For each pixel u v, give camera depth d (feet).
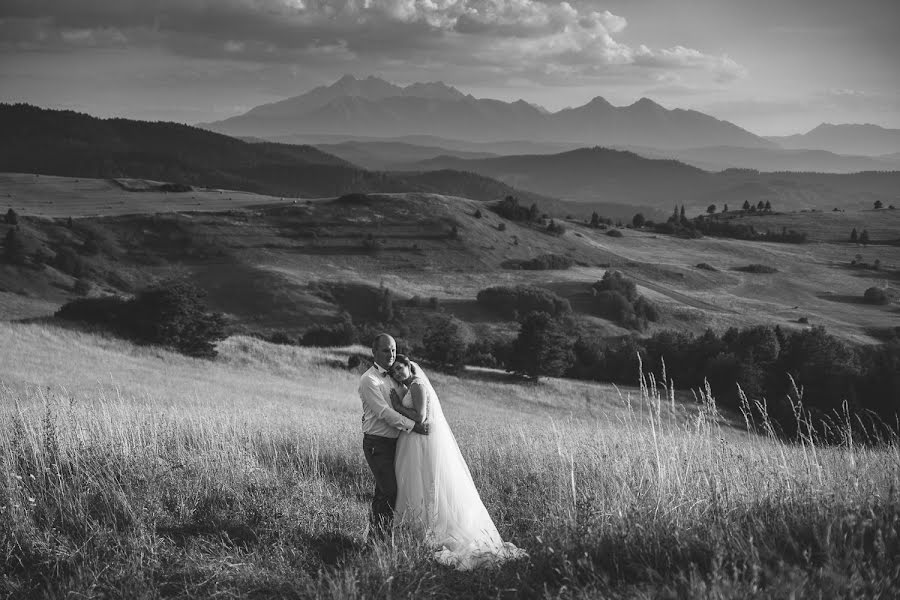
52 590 13.10
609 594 10.69
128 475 19.26
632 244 634.02
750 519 13.29
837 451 17.85
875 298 473.26
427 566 14.14
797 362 161.38
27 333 127.85
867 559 10.61
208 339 153.58
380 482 17.11
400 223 557.74
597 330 366.02
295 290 406.82
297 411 62.69
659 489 15.66
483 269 487.20
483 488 23.88
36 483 18.29
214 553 15.15
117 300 158.92
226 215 547.49
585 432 31.35
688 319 399.24
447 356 182.91
